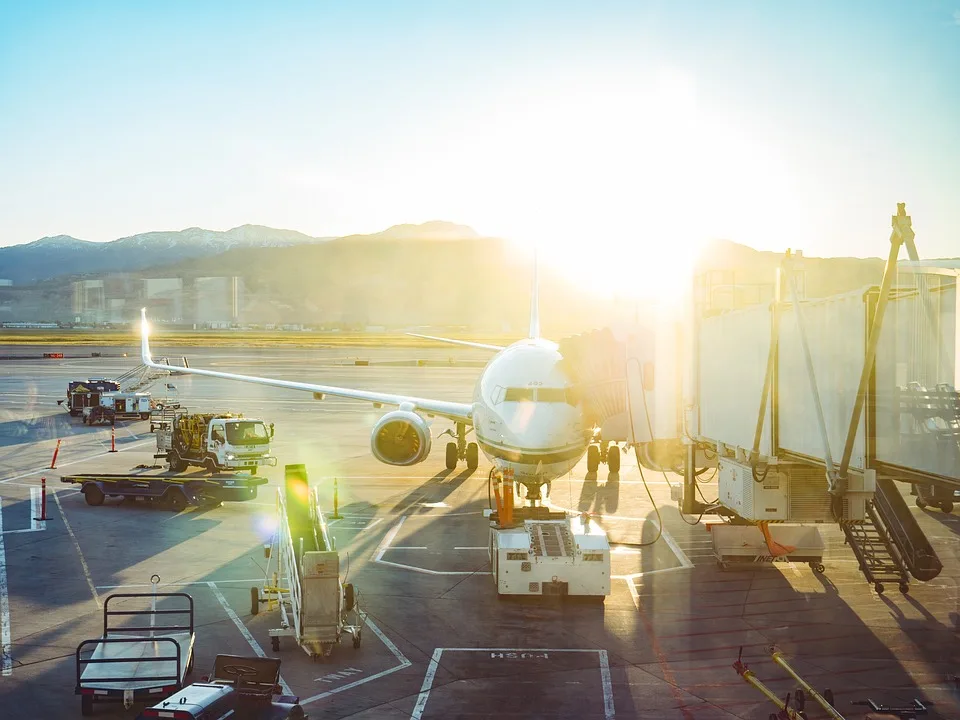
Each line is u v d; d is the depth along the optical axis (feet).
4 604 67.15
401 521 95.66
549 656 57.57
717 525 78.74
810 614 65.72
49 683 53.16
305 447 150.71
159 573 75.72
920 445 43.47
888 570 71.10
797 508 63.67
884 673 54.49
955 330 40.55
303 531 66.23
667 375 79.41
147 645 55.83
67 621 63.52
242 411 203.72
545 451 80.84
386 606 67.72
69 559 79.92
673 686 52.80
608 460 122.01
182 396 240.32
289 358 409.08
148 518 97.19
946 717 47.85
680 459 80.74
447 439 161.89
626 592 71.51
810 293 60.95
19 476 121.90
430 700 50.65
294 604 60.59
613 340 83.46
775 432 59.93
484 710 49.34
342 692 51.72
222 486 100.48
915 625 63.31
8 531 90.89
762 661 56.65
